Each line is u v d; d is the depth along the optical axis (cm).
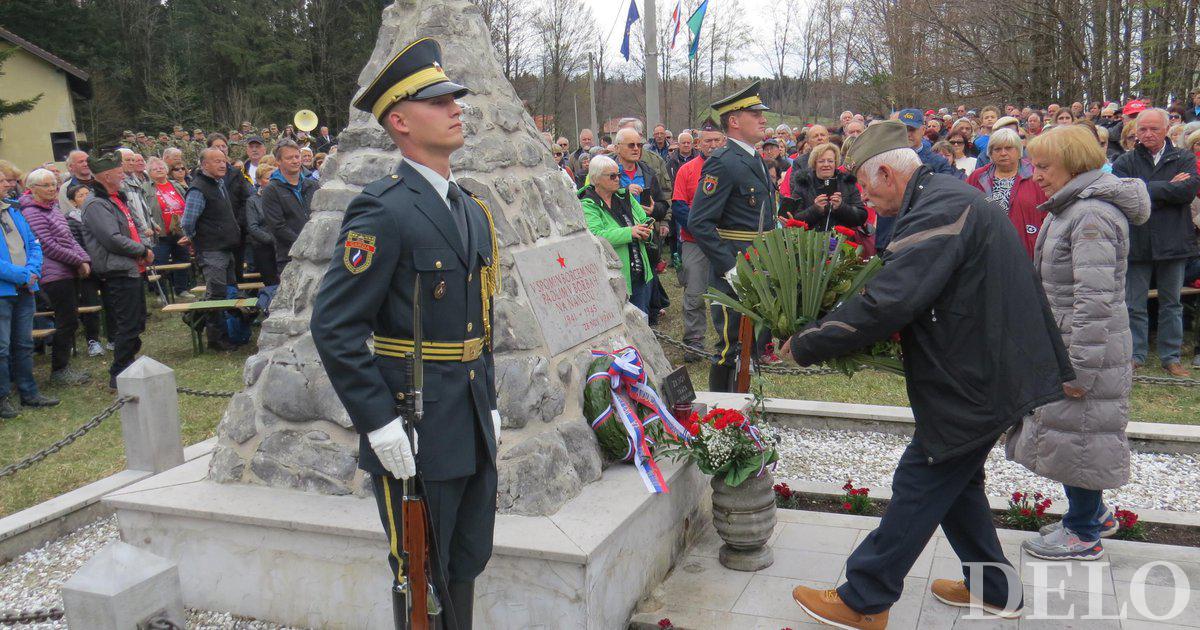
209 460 436
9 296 732
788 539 441
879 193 333
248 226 943
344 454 393
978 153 1227
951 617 361
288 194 912
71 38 3416
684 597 382
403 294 277
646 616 366
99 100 3681
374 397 267
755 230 654
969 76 2594
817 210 768
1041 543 413
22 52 2653
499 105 444
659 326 998
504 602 340
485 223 307
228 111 3978
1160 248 730
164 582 300
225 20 4038
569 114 3706
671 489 407
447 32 436
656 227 996
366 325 269
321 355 268
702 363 819
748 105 642
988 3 2469
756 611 368
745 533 399
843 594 340
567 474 380
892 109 2712
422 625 275
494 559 339
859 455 587
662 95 3675
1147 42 1977
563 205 471
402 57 275
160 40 4131
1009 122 877
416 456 276
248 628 377
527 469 367
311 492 393
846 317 312
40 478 595
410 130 278
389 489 288
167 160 1248
